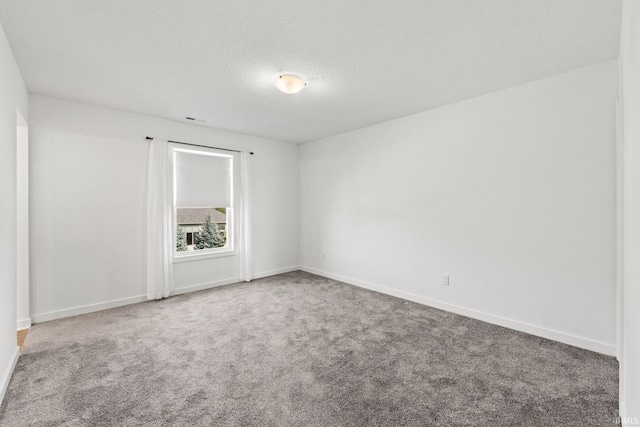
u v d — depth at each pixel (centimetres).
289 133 491
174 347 265
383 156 426
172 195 421
